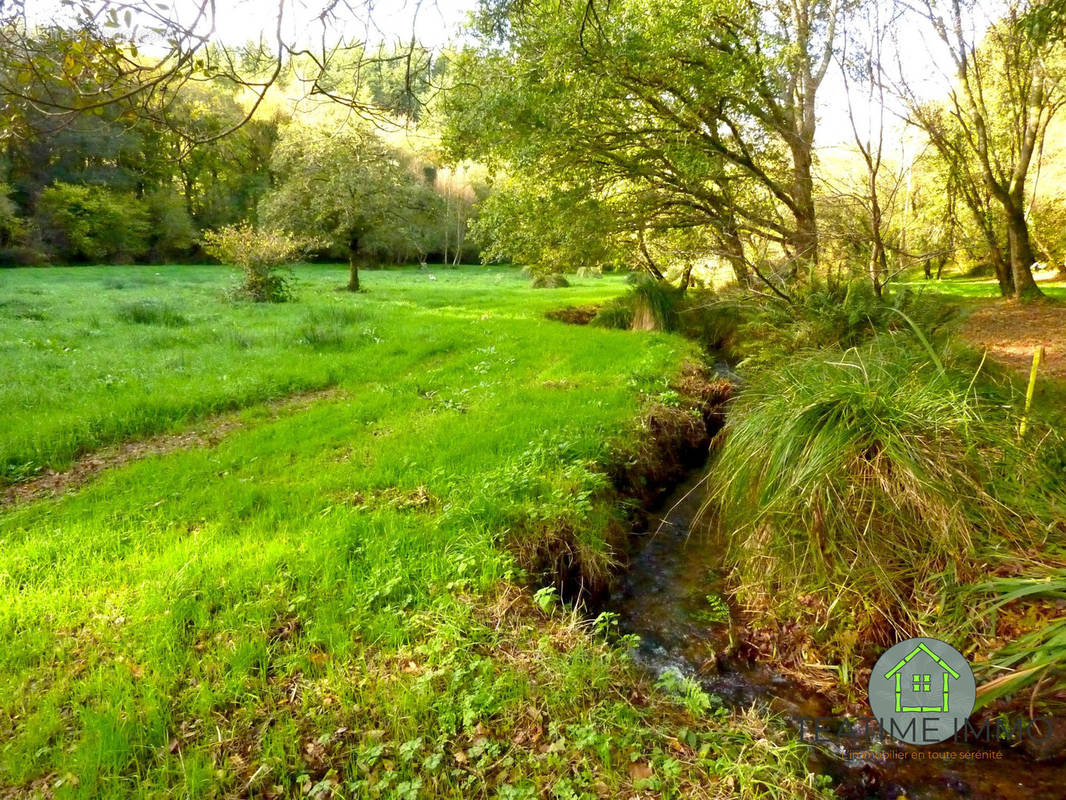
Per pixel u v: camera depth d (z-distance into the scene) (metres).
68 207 31.36
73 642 3.00
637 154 11.98
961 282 21.64
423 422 6.61
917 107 6.31
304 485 4.90
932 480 3.18
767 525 3.74
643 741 2.51
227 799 2.21
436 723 2.54
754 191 13.05
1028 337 10.55
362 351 10.38
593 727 2.50
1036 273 22.94
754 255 12.48
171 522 4.27
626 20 9.74
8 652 2.89
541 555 4.13
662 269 16.52
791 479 3.56
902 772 2.66
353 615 3.21
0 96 2.23
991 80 15.20
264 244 17.45
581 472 5.01
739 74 10.24
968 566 3.12
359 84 2.90
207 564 3.63
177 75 2.37
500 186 15.61
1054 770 2.58
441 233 45.28
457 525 4.16
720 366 10.84
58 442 5.79
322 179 22.36
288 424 6.65
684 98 11.03
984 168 14.62
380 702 2.64
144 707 2.58
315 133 21.81
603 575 4.26
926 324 6.62
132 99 2.45
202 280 25.58
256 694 2.67
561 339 11.52
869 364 4.46
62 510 4.58
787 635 3.55
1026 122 14.70
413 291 23.28
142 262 37.28
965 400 3.61
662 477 6.15
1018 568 3.02
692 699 2.83
